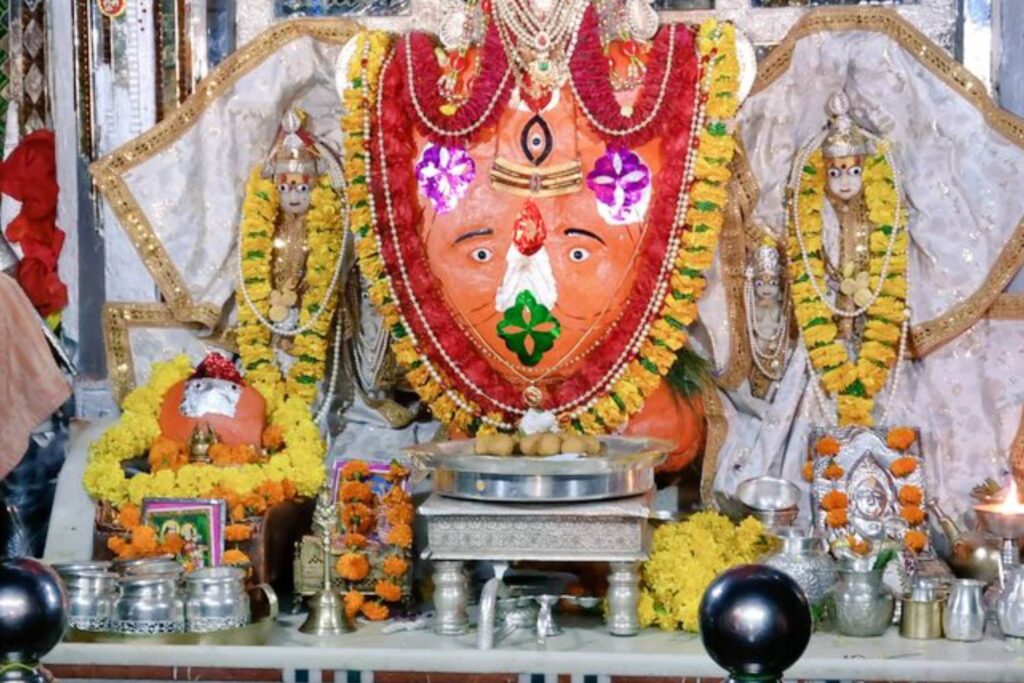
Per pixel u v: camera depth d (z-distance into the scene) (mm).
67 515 7320
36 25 8531
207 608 6484
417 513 7516
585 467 6508
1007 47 7805
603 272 7246
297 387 7707
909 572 6938
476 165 7320
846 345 7609
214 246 7871
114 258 8133
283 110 7898
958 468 7477
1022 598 6516
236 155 7879
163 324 8070
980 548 7027
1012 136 7465
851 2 7926
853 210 7578
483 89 7250
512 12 7289
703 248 7172
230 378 7496
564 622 6910
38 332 7734
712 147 7188
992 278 7477
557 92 7297
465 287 7297
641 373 7223
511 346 7281
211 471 7020
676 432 7410
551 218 7277
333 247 7715
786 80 7562
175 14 8266
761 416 7605
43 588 3807
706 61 7285
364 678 6359
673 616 6652
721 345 7543
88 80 8297
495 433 7230
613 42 7363
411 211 7312
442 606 6648
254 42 7852
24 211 8328
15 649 3787
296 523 7344
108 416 8219
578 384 7215
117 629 6488
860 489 7238
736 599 3713
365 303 7926
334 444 7863
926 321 7531
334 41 7836
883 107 7531
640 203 7250
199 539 6879
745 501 7191
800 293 7508
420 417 7996
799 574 6680
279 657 6379
